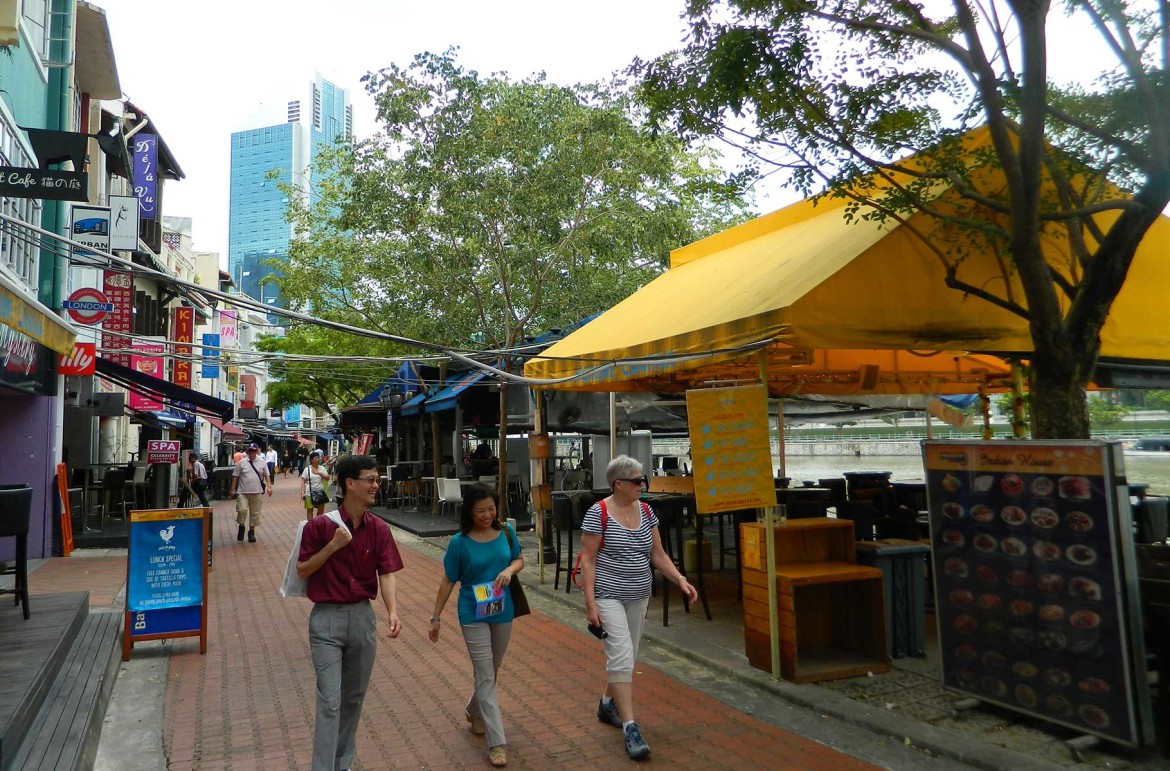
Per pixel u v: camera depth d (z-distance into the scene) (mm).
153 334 24750
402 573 11875
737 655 6922
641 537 5219
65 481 13227
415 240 16031
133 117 19891
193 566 7367
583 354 9203
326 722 4184
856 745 5086
